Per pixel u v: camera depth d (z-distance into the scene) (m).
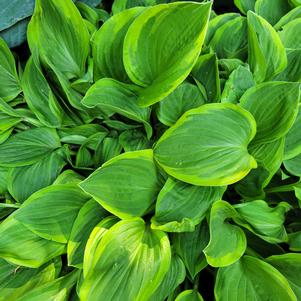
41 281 0.80
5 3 0.93
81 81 0.85
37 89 0.87
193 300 0.76
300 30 0.94
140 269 0.71
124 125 0.88
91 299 0.68
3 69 0.91
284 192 0.87
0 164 0.85
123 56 0.78
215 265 0.70
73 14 0.82
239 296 0.72
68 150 0.88
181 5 0.72
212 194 0.76
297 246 0.77
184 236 0.78
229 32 0.95
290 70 0.90
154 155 0.75
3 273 0.81
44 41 0.84
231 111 0.75
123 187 0.75
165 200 0.74
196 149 0.73
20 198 0.85
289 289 0.70
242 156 0.73
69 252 0.75
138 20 0.74
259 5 0.99
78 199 0.81
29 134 0.88
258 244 0.83
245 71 0.83
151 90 0.78
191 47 0.73
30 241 0.78
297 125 0.82
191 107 0.84
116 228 0.73
